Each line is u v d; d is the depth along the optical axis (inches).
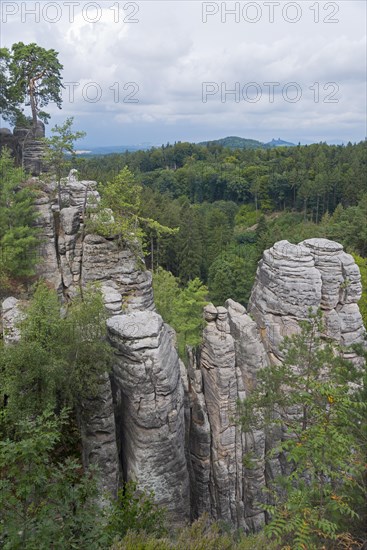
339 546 604.1
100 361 955.3
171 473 1064.8
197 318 2278.5
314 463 554.9
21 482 514.3
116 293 1283.2
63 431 1030.4
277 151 7450.8
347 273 1363.2
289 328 1328.7
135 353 992.2
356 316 1386.6
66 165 1508.4
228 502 1242.6
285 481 600.1
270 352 1358.3
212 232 3954.2
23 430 544.4
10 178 1384.1
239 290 3125.0
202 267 3681.1
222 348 1215.6
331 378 978.1
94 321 979.9
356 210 3747.5
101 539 522.0
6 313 1138.0
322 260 1358.3
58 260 1450.5
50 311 905.5
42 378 856.9
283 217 5467.5
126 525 722.8
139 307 1405.0
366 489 645.9
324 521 498.6
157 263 3166.8
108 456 1019.9
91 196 1444.4
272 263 1360.7
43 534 468.1
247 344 1246.3
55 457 984.9
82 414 1011.3
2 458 545.3
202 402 1251.2
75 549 505.0
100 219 1382.9
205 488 1262.3
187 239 3297.2
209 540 580.7
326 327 1348.4
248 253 3818.9
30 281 1387.8
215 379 1226.6
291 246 1359.5
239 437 1223.5
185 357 2032.5
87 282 1402.6
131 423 1045.2
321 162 5851.4
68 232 1429.6
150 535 606.2
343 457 585.0
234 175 6304.1
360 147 6781.5
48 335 895.7
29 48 1930.4
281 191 5674.2
